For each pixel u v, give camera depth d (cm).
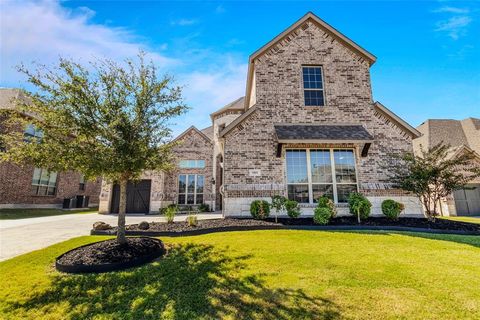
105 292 417
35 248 689
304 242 700
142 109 624
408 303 362
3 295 406
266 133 1212
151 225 963
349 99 1278
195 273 485
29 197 1973
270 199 1131
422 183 1043
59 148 534
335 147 1208
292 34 1342
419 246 666
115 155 559
